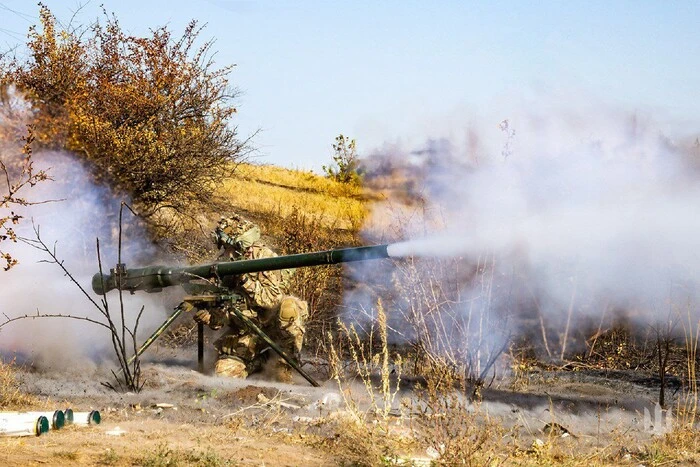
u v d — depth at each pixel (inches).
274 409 327.0
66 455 247.9
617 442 300.4
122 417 310.2
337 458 261.3
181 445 267.4
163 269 390.9
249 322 385.1
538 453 277.3
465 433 258.7
